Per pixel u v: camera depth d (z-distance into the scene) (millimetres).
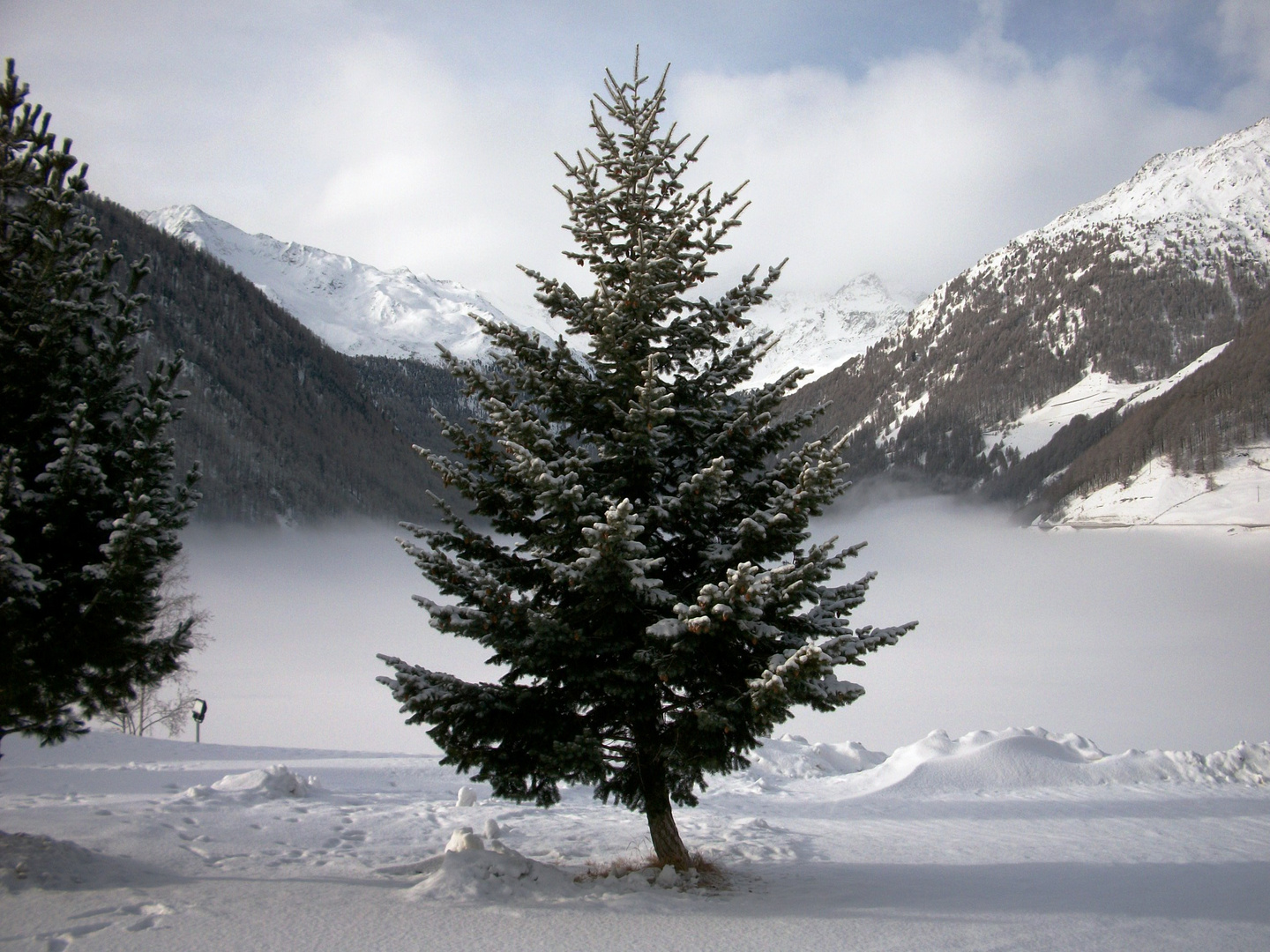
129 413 10789
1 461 9070
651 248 10586
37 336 9867
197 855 10211
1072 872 10500
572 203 10852
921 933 7574
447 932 7141
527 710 9172
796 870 10391
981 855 11555
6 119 10344
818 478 8898
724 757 8852
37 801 13531
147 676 10555
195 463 10773
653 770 9719
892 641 9117
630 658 9188
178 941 6691
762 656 8938
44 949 6500
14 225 9992
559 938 7090
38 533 9500
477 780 9164
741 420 10047
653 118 10875
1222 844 12445
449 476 10031
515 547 10273
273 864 9945
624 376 10117
